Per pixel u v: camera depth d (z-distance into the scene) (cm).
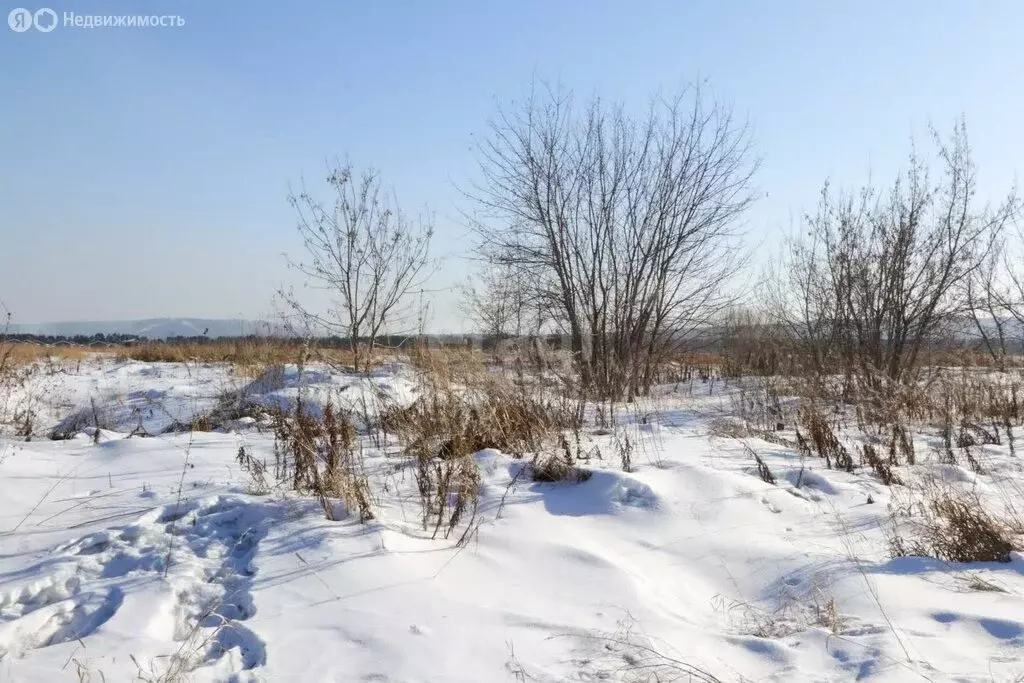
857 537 489
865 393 993
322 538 443
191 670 313
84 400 1073
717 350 1611
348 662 322
